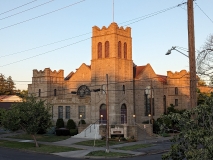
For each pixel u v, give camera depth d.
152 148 41.53
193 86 19.52
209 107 13.19
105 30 59.03
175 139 13.69
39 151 38.84
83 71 64.31
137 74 64.38
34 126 41.41
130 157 35.22
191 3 20.30
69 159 33.28
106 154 36.41
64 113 62.91
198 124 13.40
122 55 59.31
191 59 19.86
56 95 68.44
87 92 63.41
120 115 57.56
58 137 53.16
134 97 61.88
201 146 13.38
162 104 69.06
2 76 131.75
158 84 68.56
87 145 44.25
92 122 58.97
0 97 103.62
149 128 54.47
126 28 60.75
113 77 57.25
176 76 72.88
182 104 72.19
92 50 60.59
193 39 20.03
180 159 13.62
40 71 68.50
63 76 69.44
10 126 41.41
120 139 49.56
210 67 31.06
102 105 58.56
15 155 35.97
